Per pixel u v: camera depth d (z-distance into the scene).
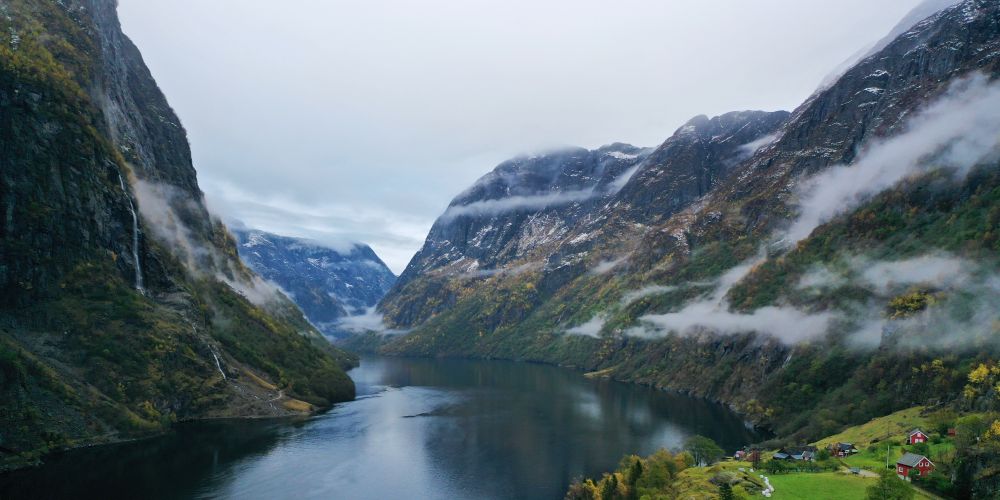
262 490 153.00
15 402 157.75
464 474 174.00
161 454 176.00
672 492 126.44
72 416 169.38
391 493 156.75
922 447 137.25
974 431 132.00
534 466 182.62
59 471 151.88
